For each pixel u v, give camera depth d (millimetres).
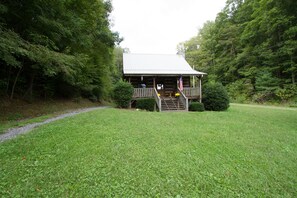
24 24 8539
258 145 5539
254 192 3191
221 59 32594
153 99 14180
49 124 6336
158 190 2951
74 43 11812
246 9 28828
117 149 4359
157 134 5926
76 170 3344
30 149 4125
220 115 10945
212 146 5141
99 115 8523
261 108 16281
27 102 10359
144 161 3861
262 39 24734
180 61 20562
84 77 14984
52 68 8719
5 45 5891
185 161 4039
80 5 12375
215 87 15000
